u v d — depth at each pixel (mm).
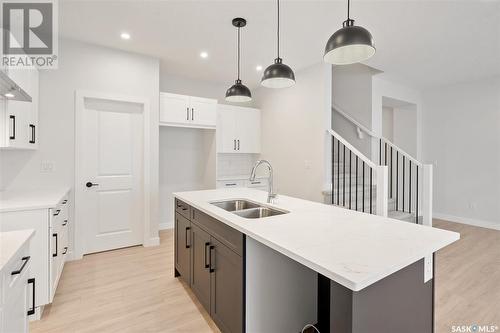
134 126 3463
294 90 4199
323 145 3730
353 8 2371
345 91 4902
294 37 2973
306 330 1657
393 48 3285
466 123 4840
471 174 4781
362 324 998
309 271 1679
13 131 2129
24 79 2348
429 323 1291
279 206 2092
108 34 2895
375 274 915
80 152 3062
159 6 2357
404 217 3785
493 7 2350
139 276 2646
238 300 1510
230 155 5035
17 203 2014
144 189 3482
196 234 2139
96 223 3238
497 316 2012
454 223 4848
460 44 3170
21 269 1158
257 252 1508
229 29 2791
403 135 5559
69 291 2340
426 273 1274
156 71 3553
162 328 1854
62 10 2404
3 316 996
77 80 3045
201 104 4156
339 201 3898
